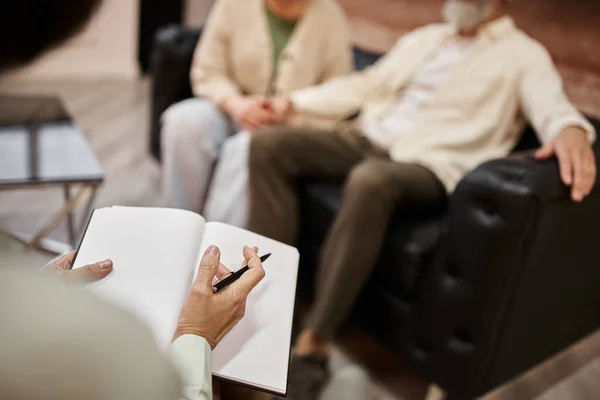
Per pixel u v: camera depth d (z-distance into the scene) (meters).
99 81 3.79
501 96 1.57
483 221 1.21
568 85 1.99
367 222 1.40
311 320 1.48
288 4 1.90
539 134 1.47
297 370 1.47
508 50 1.58
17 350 0.37
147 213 0.86
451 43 1.76
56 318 0.39
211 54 1.95
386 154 1.71
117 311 0.43
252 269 0.79
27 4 1.46
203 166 1.92
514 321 1.30
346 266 1.42
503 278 1.21
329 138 1.67
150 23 3.94
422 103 1.72
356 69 2.16
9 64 1.62
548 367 1.65
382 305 1.50
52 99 2.13
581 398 1.54
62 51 3.66
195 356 0.66
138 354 0.42
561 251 1.30
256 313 0.82
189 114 1.89
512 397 1.52
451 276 1.31
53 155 1.70
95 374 0.39
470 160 1.56
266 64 1.95
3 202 2.16
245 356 0.77
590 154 1.29
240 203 1.80
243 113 1.80
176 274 0.76
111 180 2.44
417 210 1.49
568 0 1.95
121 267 0.75
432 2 2.42
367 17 2.78
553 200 1.19
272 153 1.57
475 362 1.29
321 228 1.63
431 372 1.39
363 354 1.64
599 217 1.36
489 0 1.58
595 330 1.67
